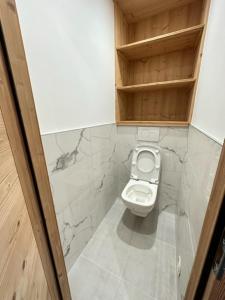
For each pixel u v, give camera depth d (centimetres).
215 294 38
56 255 63
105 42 135
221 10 76
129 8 148
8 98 39
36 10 74
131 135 175
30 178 48
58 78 91
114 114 170
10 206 35
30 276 44
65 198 106
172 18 151
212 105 76
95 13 117
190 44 146
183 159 156
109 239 147
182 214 127
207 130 82
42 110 83
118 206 193
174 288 107
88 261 127
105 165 162
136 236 150
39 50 78
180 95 168
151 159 168
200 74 119
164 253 133
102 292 106
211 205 43
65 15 91
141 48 152
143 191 166
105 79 143
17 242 38
